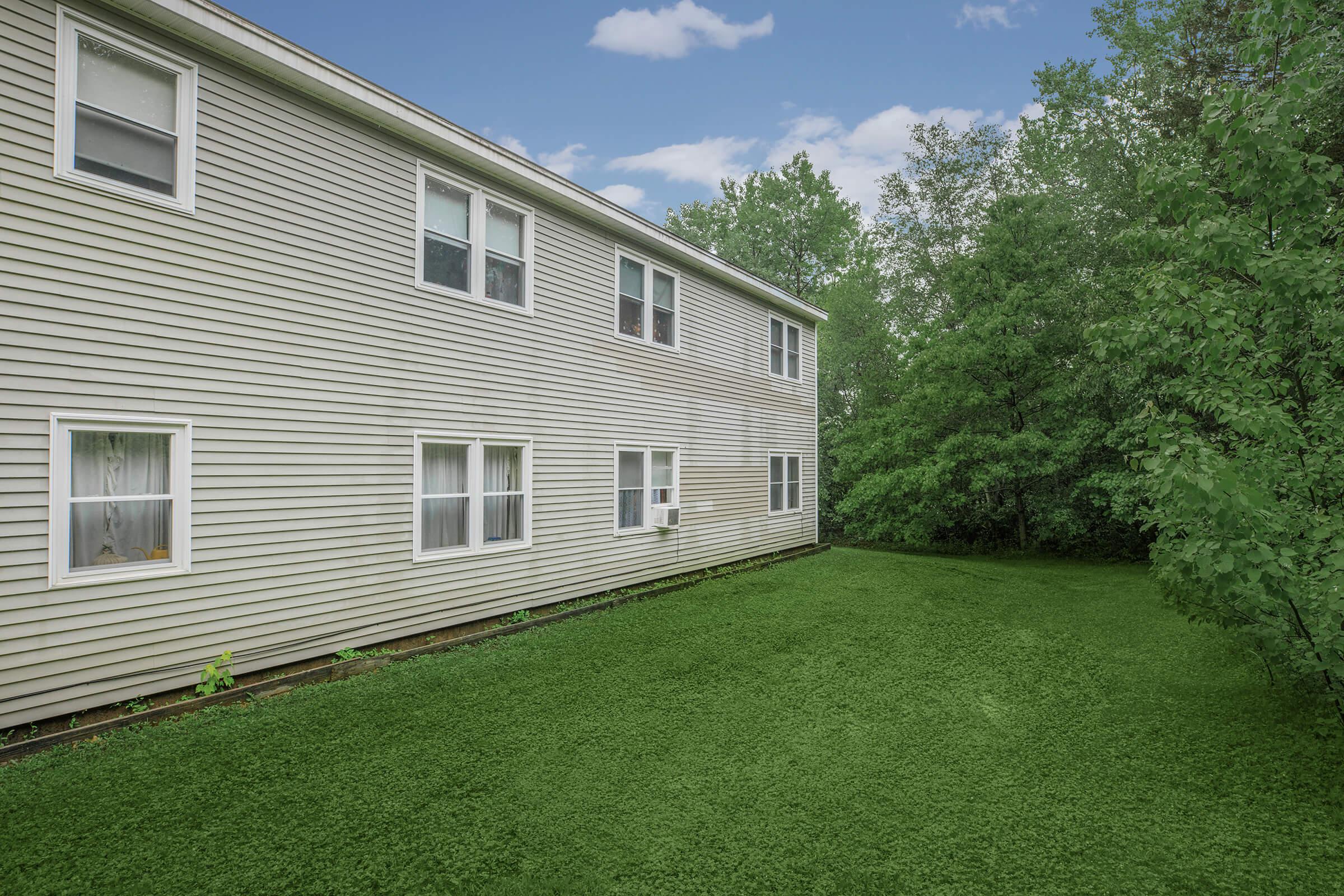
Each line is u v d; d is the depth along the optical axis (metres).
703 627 7.65
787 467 14.41
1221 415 4.23
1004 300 15.17
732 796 3.69
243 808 3.48
